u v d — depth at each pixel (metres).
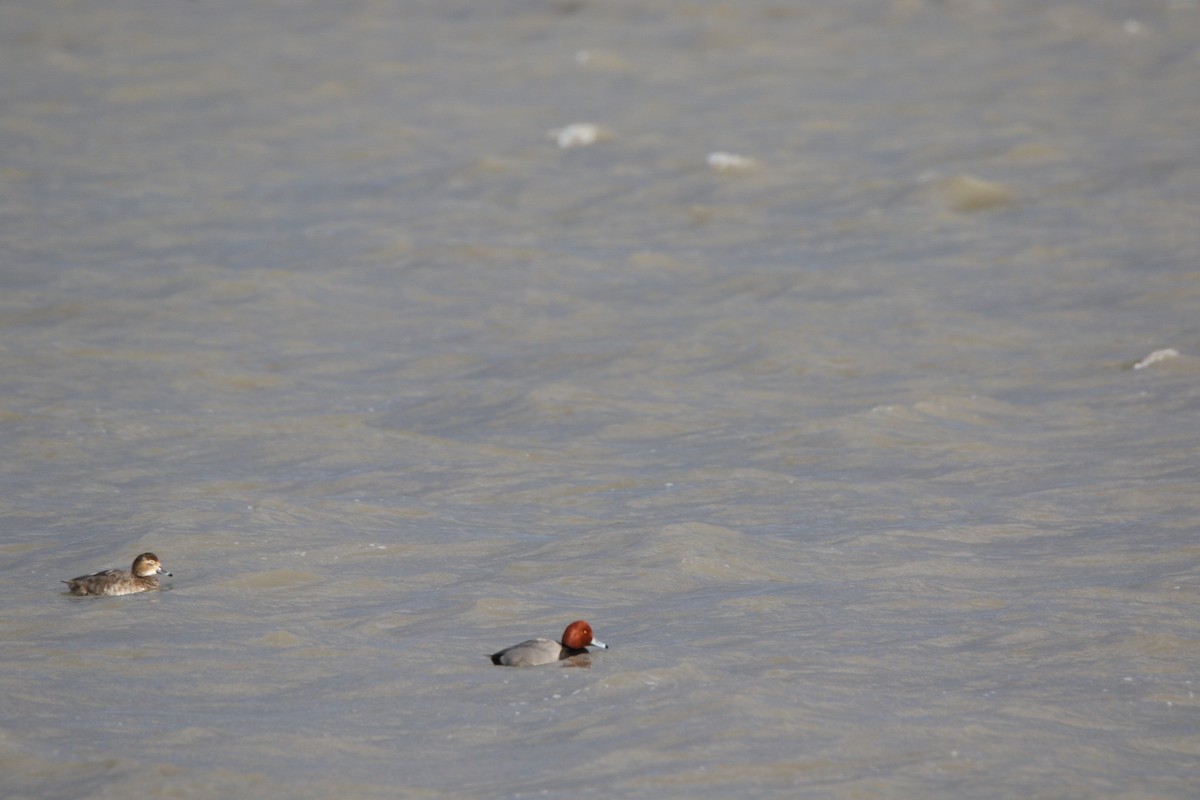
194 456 57.75
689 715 32.72
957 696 34.47
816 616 40.41
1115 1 178.12
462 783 29.48
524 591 42.56
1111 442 58.53
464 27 168.25
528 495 52.94
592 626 39.78
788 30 164.50
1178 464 55.16
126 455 57.81
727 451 58.53
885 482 54.03
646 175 111.25
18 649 37.94
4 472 55.38
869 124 126.38
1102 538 47.50
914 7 172.75
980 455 57.31
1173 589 42.41
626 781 29.42
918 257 89.81
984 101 133.62
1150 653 37.59
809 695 34.12
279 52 156.75
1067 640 38.50
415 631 39.56
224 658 37.38
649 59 152.88
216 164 116.88
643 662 36.34
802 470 55.88
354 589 43.16
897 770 30.08
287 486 53.56
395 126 128.12
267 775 29.77
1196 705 34.34
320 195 107.88
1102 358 70.56
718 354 72.81
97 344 73.50
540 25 168.62
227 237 96.38
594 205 104.31
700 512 50.69
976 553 46.44
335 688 35.25
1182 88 136.62
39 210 102.25
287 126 128.88
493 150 119.44
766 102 135.00
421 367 71.88
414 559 45.84
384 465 56.59
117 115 132.62
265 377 69.44
